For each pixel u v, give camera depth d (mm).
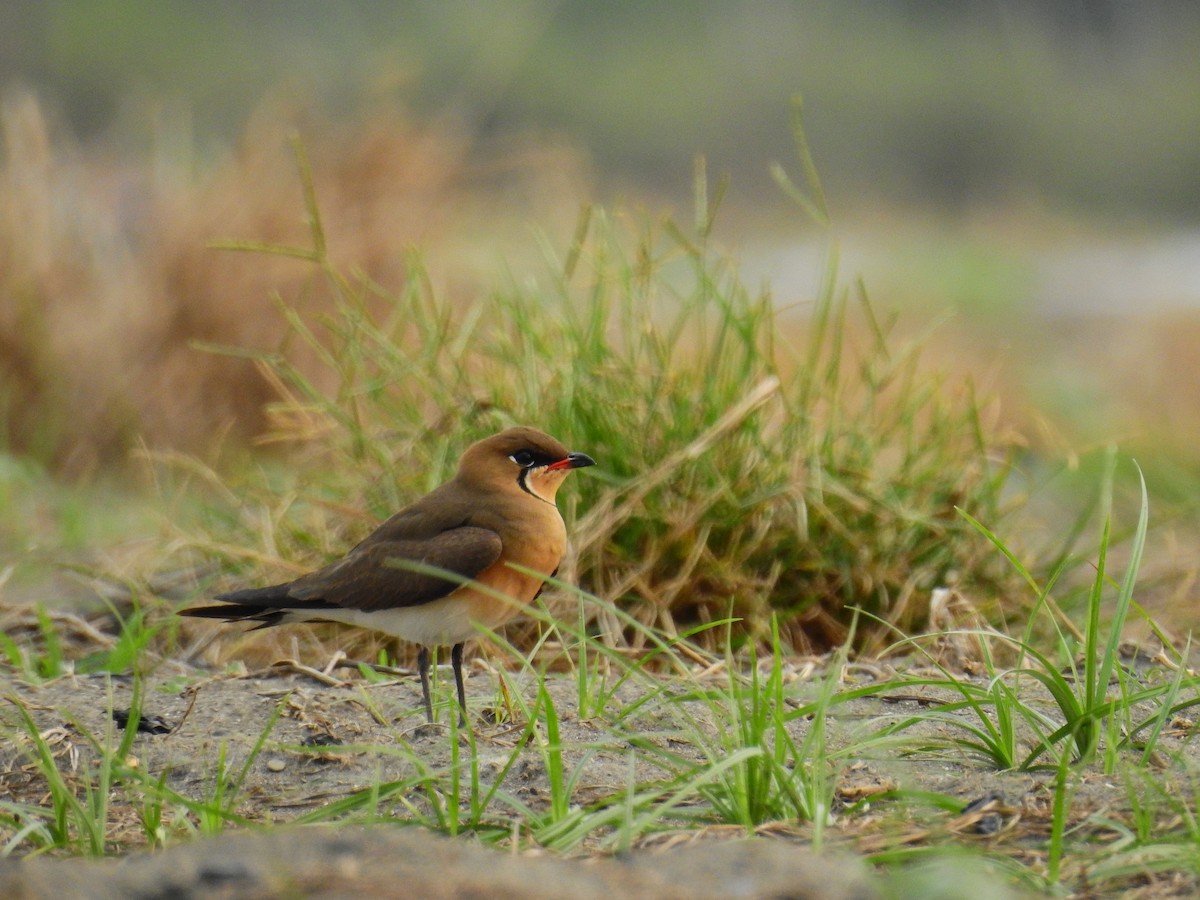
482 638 9555
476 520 8484
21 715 8422
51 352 15906
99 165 17547
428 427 11188
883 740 6867
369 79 18797
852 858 5691
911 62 72688
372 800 6223
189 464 12125
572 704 8461
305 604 8445
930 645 9805
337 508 10820
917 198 67688
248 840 5441
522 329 11094
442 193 17078
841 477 10883
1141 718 7797
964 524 10680
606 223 11672
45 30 58125
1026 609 10664
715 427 10203
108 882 5117
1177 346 23094
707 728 7918
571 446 10656
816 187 11156
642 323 11203
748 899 5008
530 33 59438
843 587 10680
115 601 11531
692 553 10344
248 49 58781
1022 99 71062
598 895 5004
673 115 65250
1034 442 19859
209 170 17125
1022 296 36156
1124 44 76688
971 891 5094
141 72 57094
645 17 70375
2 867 5105
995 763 7102
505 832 6398
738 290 11602
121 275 16375
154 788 6664
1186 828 6055
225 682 9172
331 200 16578
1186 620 11242
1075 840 6086
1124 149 68875
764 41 71312
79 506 13828
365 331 12008
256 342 16094
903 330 25891
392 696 8805
